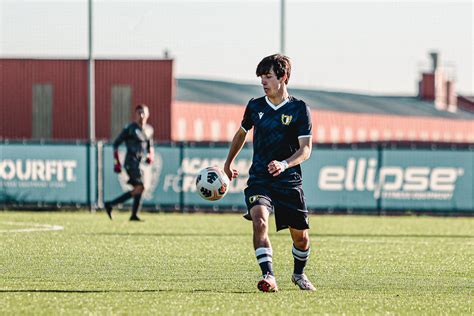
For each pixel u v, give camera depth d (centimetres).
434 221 5509
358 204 5978
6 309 1953
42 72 11400
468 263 3097
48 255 3186
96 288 2314
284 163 2181
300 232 2297
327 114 15362
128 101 11412
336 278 2628
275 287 2219
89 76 6769
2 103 11412
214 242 3800
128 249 3438
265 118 2248
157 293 2230
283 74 2233
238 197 6050
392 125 16962
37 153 6134
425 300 2172
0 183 6159
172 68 11394
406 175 5950
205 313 1930
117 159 5144
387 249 3606
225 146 6066
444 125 18550
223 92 14788
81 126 11400
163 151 6094
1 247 3478
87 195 6125
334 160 5981
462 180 5906
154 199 6106
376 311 1992
